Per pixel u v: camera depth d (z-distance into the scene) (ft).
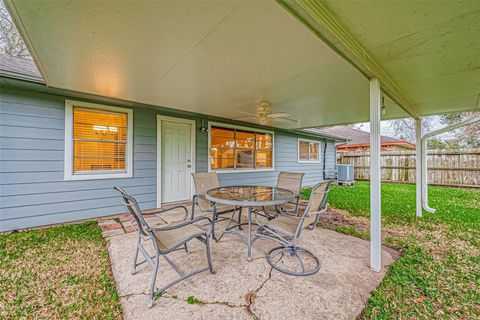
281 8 4.99
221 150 20.81
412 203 18.71
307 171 31.19
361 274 7.40
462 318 5.55
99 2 4.88
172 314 5.49
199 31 6.04
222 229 11.89
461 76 9.06
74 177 12.84
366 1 4.82
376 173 7.80
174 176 17.37
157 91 11.69
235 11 5.16
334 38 5.73
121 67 8.53
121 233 11.12
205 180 12.84
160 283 6.79
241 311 5.60
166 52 7.29
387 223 13.24
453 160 28.96
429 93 11.47
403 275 7.36
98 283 6.78
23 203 11.44
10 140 11.11
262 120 17.42
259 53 7.34
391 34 6.10
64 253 8.79
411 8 5.01
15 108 11.20
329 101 13.57
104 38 6.41
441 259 8.57
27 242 9.83
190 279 6.97
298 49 7.06
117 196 14.39
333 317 5.43
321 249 9.38
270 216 11.82
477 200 19.88
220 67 8.49
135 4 4.93
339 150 48.85
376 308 5.78
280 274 7.33
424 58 7.52
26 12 5.23
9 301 5.95
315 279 7.06
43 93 11.91
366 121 20.89
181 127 17.83
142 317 5.38
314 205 7.87
